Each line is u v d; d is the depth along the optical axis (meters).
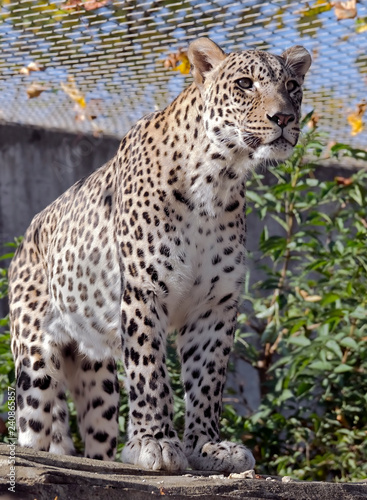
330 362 18.69
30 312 15.85
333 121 22.73
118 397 16.53
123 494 9.34
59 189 26.42
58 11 18.61
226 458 12.66
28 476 9.09
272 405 19.36
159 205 13.20
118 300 14.40
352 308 18.61
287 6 16.98
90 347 15.25
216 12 17.69
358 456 19.38
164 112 13.91
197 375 13.71
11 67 20.89
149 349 13.09
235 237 13.55
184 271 13.26
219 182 13.22
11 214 26.42
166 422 12.80
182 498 9.64
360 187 20.12
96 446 16.36
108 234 14.48
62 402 16.30
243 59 13.34
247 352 21.20
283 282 20.45
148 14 18.06
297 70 14.26
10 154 26.48
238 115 13.09
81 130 26.28
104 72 20.89
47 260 16.02
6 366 19.34
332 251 19.47
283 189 19.31
